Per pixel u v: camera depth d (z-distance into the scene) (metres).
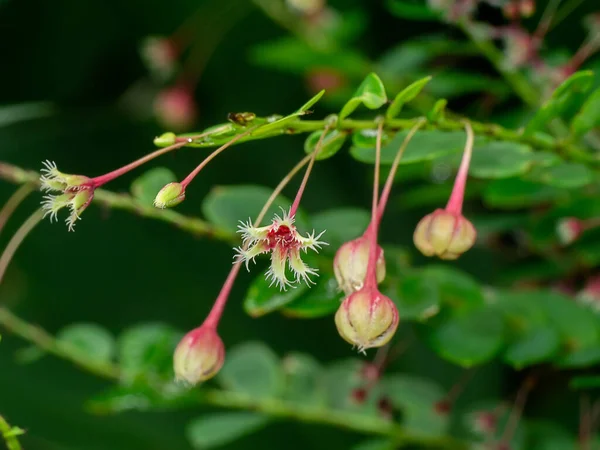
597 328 0.20
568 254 0.23
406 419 0.23
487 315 0.20
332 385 0.23
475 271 0.30
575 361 0.20
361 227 0.20
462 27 0.23
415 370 0.31
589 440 0.23
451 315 0.20
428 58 0.25
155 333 0.23
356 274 0.17
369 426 0.23
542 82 0.23
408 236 0.32
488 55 0.23
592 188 0.22
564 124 0.22
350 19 0.27
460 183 0.18
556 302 0.21
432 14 0.23
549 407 0.28
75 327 0.23
